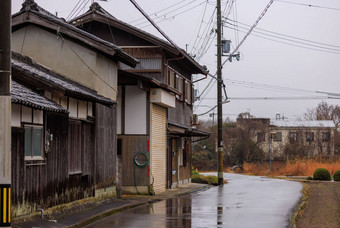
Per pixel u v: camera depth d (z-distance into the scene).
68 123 14.72
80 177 15.66
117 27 25.06
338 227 12.33
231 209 17.12
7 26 8.00
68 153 14.80
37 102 11.68
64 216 13.73
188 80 32.09
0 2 7.95
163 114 25.56
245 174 59.00
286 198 21.53
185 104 31.53
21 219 11.59
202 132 31.00
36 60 17.92
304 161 53.69
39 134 12.84
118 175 20.19
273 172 57.44
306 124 77.69
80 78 17.50
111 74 19.16
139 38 25.48
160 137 24.95
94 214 14.55
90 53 17.52
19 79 13.28
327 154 73.88
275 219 14.23
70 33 17.39
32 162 12.24
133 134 23.27
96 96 15.98
